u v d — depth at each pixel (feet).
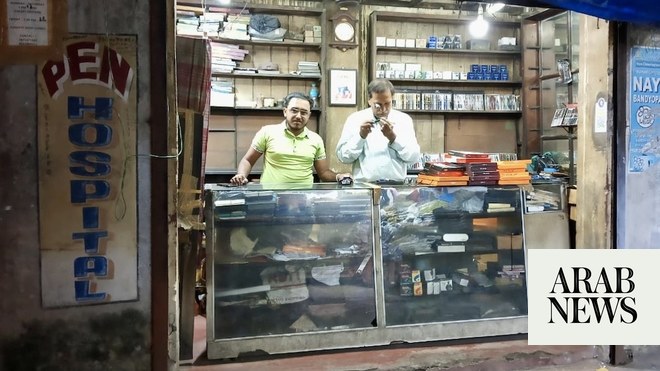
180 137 7.93
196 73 8.00
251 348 8.53
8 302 5.96
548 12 16.31
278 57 16.39
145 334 6.33
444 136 17.65
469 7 17.39
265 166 11.23
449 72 17.24
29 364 6.05
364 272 9.27
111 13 6.06
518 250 9.98
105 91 6.08
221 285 8.79
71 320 6.12
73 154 6.04
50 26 5.91
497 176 9.68
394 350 8.93
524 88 17.22
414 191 9.53
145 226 6.26
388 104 10.18
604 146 8.88
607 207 8.77
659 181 8.82
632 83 8.57
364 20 17.12
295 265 9.18
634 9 7.88
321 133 16.21
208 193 8.55
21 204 5.94
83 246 6.11
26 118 5.91
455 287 9.78
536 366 8.59
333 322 9.05
